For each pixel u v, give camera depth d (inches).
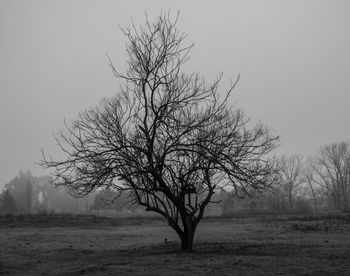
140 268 629.3
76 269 654.5
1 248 1041.5
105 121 757.9
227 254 762.2
